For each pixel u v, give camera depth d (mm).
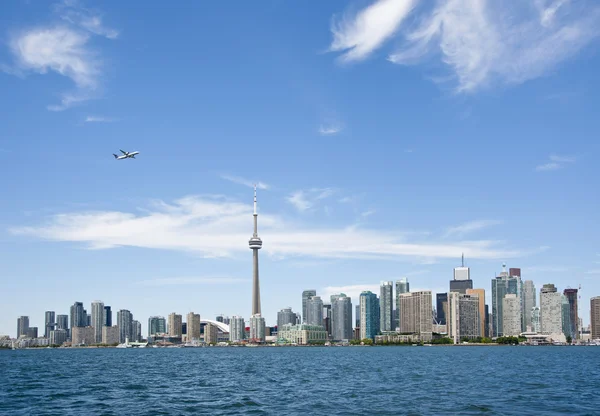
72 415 107000
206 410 111250
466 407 112188
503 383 166125
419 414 103625
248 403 120688
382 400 124375
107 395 139375
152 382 178000
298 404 118562
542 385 159125
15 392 150000
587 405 114875
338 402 121438
